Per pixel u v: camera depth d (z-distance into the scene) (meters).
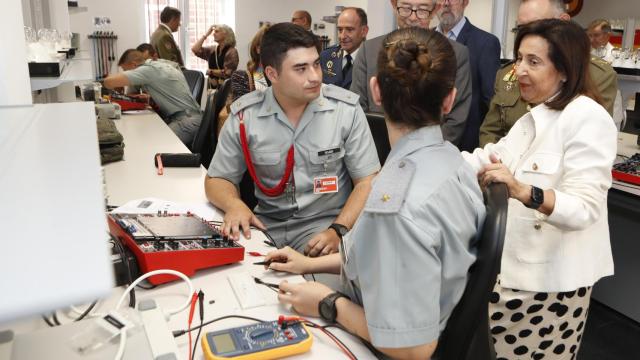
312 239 1.68
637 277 2.71
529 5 2.02
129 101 4.43
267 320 1.14
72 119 0.95
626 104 3.60
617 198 2.50
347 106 1.93
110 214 1.57
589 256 1.46
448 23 2.97
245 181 2.10
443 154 1.04
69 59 2.35
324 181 1.90
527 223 1.47
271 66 1.78
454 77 1.04
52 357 0.79
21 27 1.18
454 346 1.04
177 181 2.26
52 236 0.43
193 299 1.15
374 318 0.96
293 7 8.74
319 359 1.00
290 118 1.89
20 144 0.75
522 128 1.59
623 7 6.70
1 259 0.39
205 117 3.49
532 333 1.54
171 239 1.38
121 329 0.86
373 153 1.95
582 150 1.36
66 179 0.58
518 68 1.51
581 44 1.42
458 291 1.02
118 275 1.27
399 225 0.93
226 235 1.50
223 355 0.95
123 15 8.01
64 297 0.34
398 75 1.01
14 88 1.20
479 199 1.07
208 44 8.66
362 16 3.71
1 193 0.54
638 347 2.54
